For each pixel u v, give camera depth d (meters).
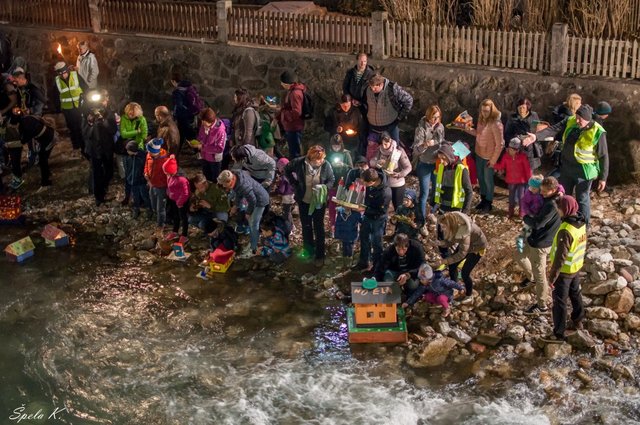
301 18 14.32
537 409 8.46
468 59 13.40
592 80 12.42
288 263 11.30
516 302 10.05
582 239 8.88
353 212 10.68
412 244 9.76
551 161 12.89
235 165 11.20
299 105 12.82
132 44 15.59
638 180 12.34
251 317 10.26
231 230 11.45
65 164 14.54
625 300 9.73
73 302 10.73
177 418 8.59
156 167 11.69
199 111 13.85
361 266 10.97
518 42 12.92
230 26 14.91
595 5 13.43
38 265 11.66
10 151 13.58
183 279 11.16
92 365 9.47
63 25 16.42
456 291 10.30
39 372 9.39
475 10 14.02
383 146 11.12
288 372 9.22
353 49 14.09
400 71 13.66
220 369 9.32
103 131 12.63
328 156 11.56
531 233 9.44
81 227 12.70
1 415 8.75
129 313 10.45
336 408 8.63
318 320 10.14
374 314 9.63
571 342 9.32
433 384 8.94
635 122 12.23
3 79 15.28
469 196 10.75
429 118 11.62
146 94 15.77
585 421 8.26
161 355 9.59
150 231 12.41
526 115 11.63
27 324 10.28
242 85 14.92
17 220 12.84
